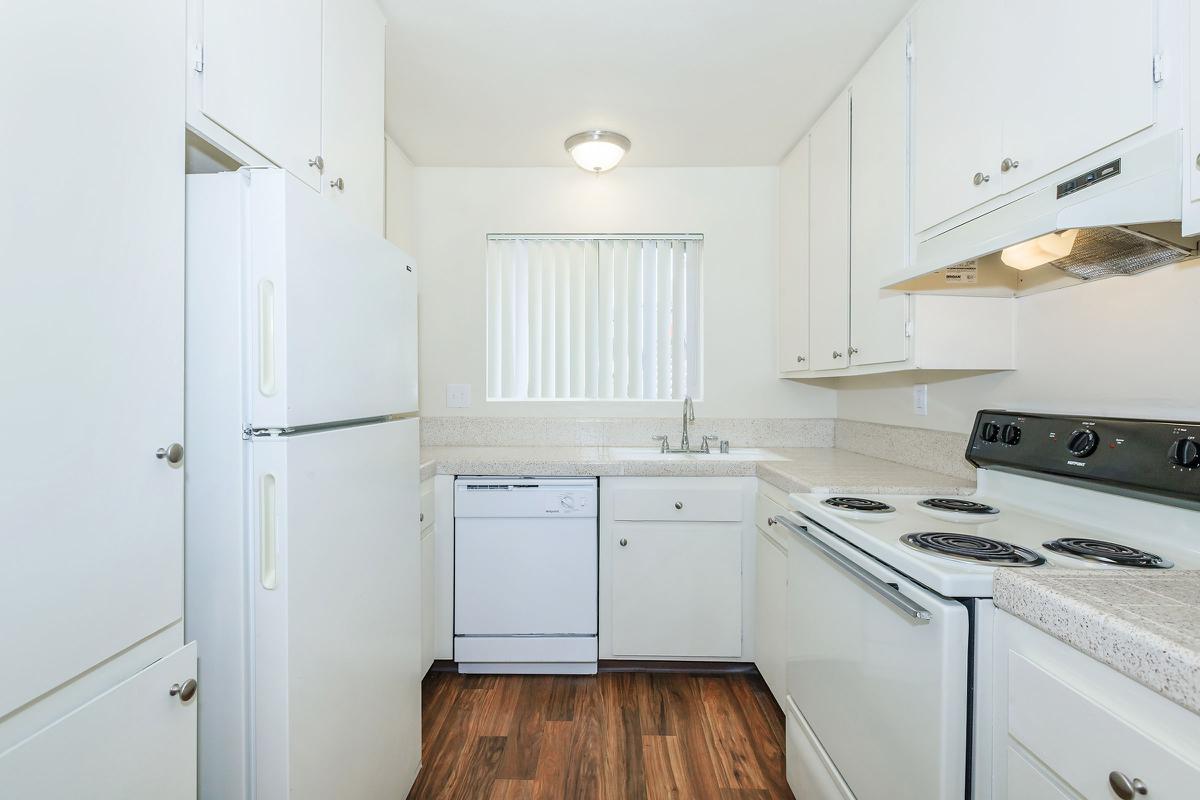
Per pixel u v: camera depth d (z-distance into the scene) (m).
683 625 2.18
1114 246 1.09
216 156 0.96
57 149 0.61
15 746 0.56
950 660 0.86
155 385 0.75
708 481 2.17
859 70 1.87
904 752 0.97
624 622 2.18
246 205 0.88
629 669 2.26
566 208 2.71
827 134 2.12
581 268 2.72
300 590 0.91
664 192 2.72
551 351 2.73
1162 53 0.86
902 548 1.03
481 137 2.39
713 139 2.42
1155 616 0.64
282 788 0.88
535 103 2.11
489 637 2.17
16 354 0.56
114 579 0.68
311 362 0.96
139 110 0.73
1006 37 1.18
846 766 1.18
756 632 2.14
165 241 0.77
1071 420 1.24
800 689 1.48
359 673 1.15
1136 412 1.16
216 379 0.88
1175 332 1.08
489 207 2.70
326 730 1.00
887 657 1.03
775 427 2.72
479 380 2.71
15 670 0.56
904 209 1.58
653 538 2.17
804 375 2.37
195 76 0.86
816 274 2.22
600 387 2.73
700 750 1.75
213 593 0.88
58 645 0.61
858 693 1.14
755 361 2.73
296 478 0.90
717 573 2.17
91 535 0.65
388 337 1.32
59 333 0.61
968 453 1.52
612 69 1.90
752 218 2.72
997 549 1.00
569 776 1.62
